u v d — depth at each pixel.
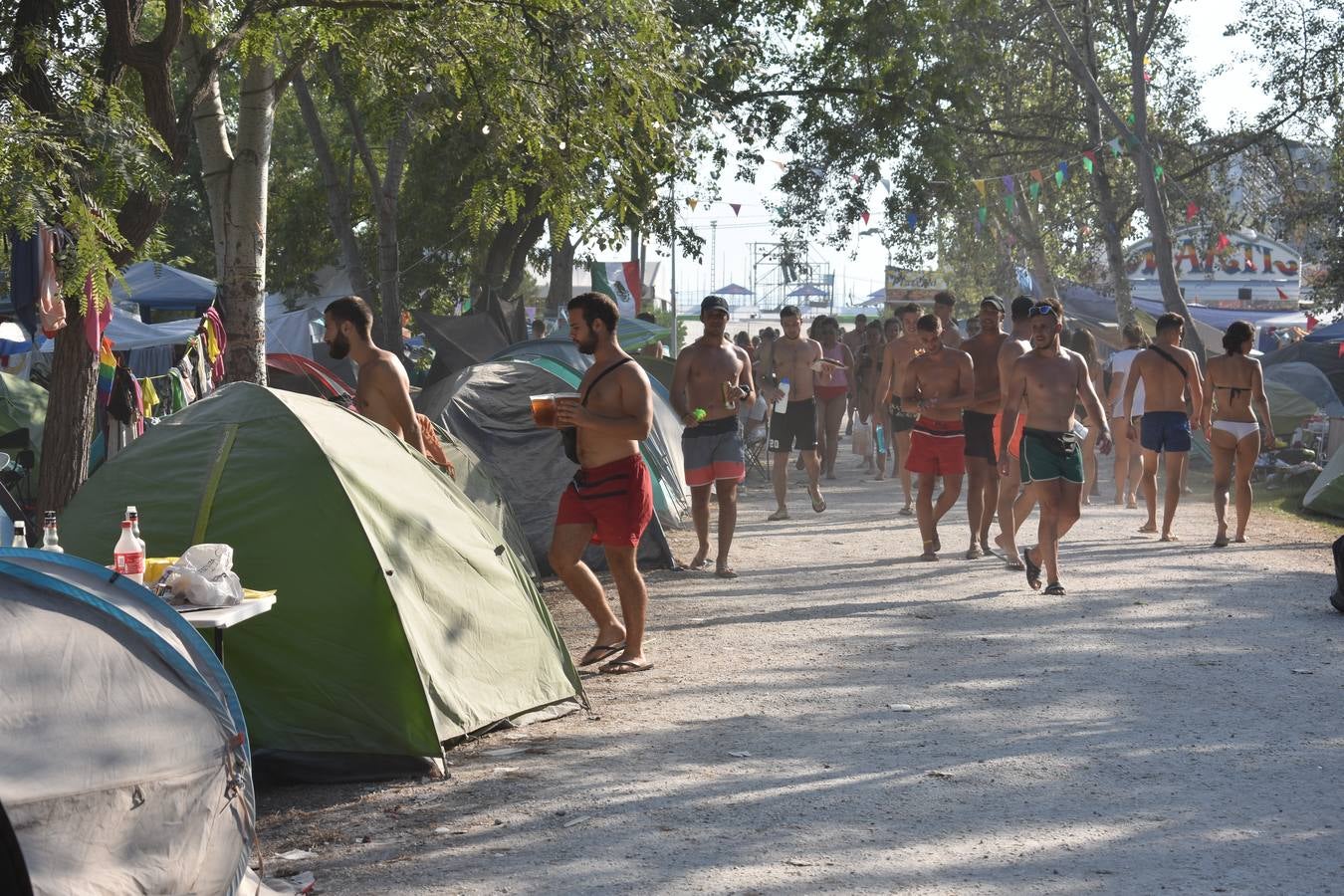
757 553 14.86
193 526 7.44
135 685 4.75
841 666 9.13
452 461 12.05
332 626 7.19
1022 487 13.29
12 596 4.60
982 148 40.78
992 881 5.18
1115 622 10.41
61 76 8.76
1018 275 46.84
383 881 5.39
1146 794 6.24
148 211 9.84
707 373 13.31
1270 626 10.15
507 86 12.79
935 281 65.00
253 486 7.48
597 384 9.18
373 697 7.07
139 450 7.79
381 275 25.61
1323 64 31.67
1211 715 7.64
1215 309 49.72
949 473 13.99
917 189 31.19
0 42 8.96
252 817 5.12
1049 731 7.38
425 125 13.92
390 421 9.38
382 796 6.62
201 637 5.14
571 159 12.91
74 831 4.34
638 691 8.67
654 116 12.93
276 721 7.03
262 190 13.02
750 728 7.62
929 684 8.55
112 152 8.27
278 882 5.37
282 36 13.11
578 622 11.21
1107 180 35.22
